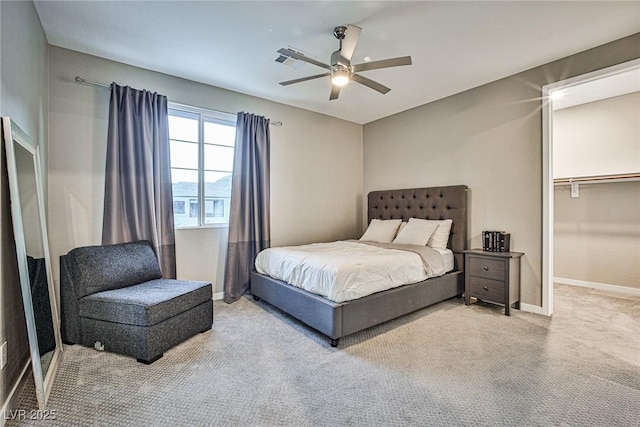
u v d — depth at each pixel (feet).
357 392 5.94
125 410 5.39
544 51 9.18
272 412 5.36
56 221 8.84
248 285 12.44
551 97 9.92
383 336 8.51
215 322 9.56
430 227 12.16
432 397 5.78
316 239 15.07
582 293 12.65
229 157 12.67
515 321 9.59
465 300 11.30
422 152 13.93
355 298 8.26
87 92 9.33
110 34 8.29
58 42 8.68
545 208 10.05
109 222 9.21
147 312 6.97
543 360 7.14
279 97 13.03
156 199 10.11
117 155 9.42
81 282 7.79
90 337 7.68
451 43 8.72
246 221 12.26
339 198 16.01
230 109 12.24
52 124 8.77
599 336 8.45
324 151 15.37
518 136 10.71
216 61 9.84
